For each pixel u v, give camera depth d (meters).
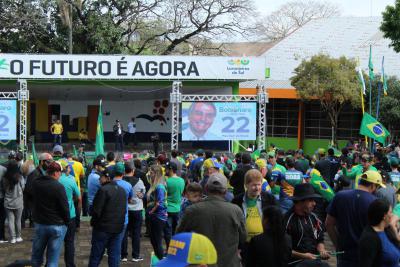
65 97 33.09
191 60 25.81
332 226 6.78
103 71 25.56
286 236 5.77
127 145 32.84
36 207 8.41
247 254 5.79
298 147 36.59
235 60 25.88
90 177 10.93
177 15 39.25
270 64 41.00
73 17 38.00
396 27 22.48
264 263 5.66
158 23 39.31
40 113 33.53
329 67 32.00
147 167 13.51
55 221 8.38
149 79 25.81
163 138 33.53
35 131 33.41
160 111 33.50
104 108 33.88
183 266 3.36
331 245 12.12
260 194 7.00
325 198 11.24
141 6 38.88
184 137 23.77
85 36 38.41
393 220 5.67
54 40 38.75
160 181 9.88
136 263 10.52
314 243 6.53
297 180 10.67
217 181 6.25
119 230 8.67
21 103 23.98
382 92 31.09
